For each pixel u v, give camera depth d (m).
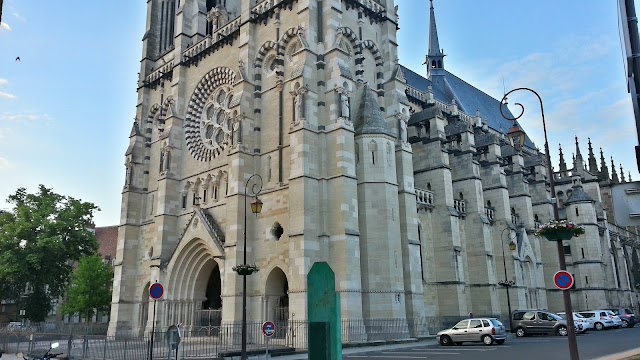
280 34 47.88
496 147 65.50
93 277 76.62
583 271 74.06
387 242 42.12
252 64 49.62
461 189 60.09
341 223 40.38
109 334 54.88
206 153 53.09
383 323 40.34
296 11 47.00
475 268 57.19
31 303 66.94
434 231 53.69
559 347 34.50
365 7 50.81
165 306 49.41
